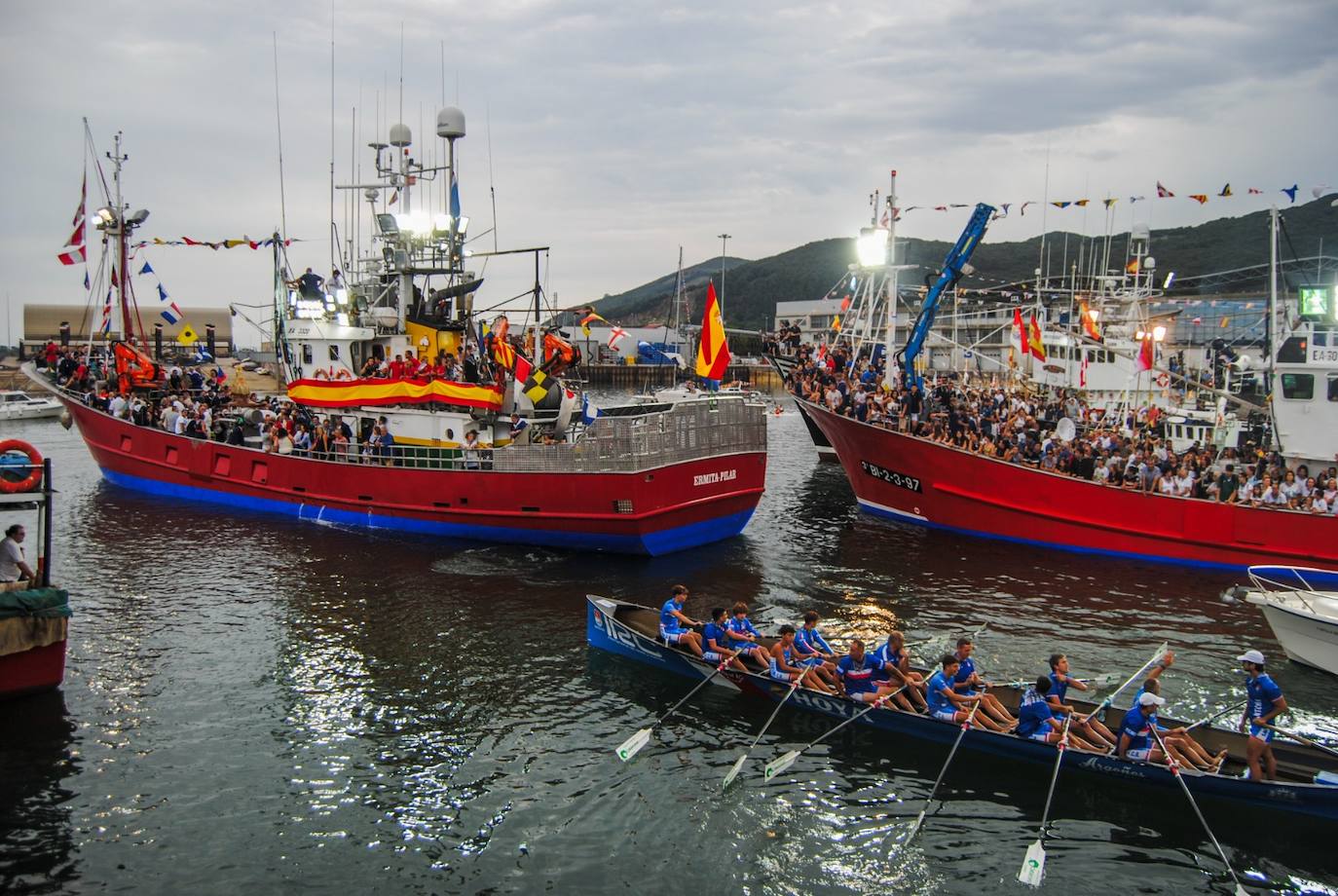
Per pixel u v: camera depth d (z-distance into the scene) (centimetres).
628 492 2833
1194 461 3098
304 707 1841
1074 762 1571
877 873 1327
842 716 1773
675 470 2925
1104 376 5234
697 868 1330
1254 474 3061
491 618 2364
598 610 2141
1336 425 3000
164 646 2162
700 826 1439
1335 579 2706
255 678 1981
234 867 1309
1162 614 2448
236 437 3769
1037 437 3584
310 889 1262
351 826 1422
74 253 4009
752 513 3269
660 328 15488
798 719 1816
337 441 3378
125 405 4031
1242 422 4438
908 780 1589
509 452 3009
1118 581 2728
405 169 3806
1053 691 1642
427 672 2020
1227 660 2131
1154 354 5019
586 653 2133
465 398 3156
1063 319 7781
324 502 3444
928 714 1705
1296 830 1438
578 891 1270
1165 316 6581
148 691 1905
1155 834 1434
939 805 1509
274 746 1678
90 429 4147
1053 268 18100
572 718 1808
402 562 2886
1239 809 1483
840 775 1600
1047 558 2989
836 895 1274
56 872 1291
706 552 3048
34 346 8925
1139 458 3152
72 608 2434
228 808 1465
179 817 1438
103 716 1789
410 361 3438
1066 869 1344
